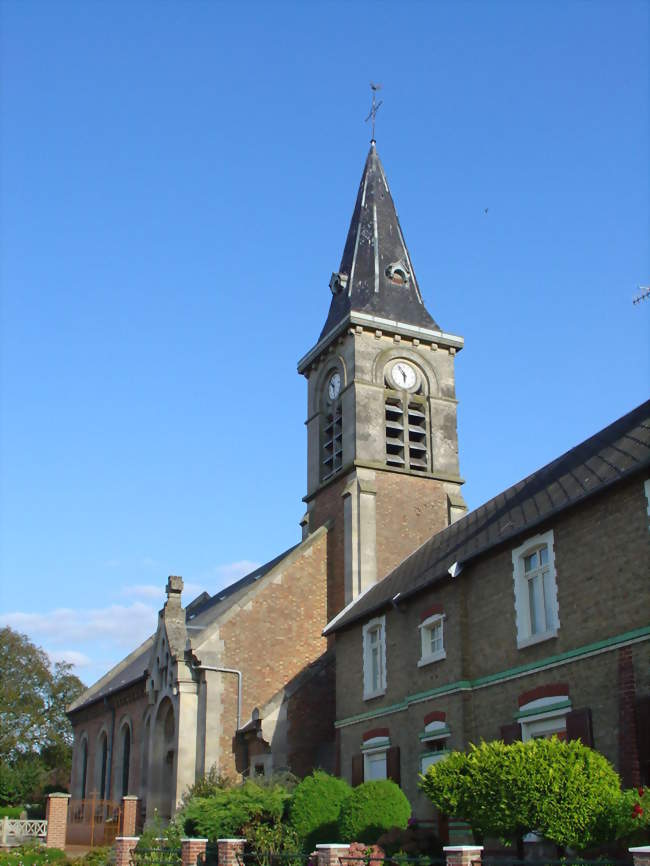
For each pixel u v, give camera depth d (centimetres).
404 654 2341
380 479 3550
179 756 3048
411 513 3550
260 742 2967
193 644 3162
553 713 1744
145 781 3294
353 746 2527
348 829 1817
